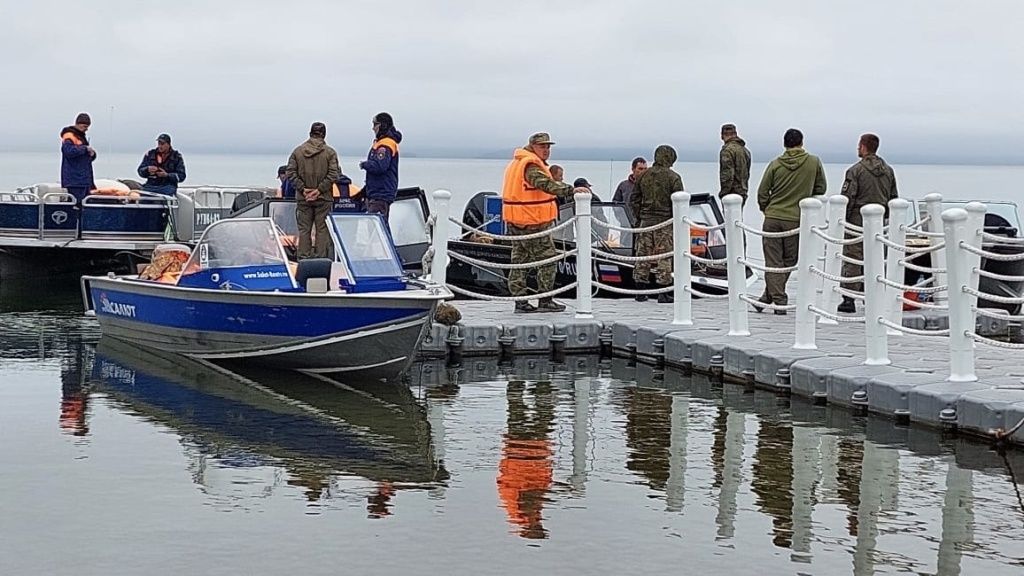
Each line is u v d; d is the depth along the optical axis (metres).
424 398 11.75
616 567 7.10
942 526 7.89
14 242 19.77
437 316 13.96
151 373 12.89
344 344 12.46
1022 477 9.00
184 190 22.67
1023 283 16.30
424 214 17.66
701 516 8.07
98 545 7.41
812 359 11.87
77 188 20.09
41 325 16.17
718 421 10.79
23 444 9.79
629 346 14.02
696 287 16.88
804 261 12.30
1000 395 10.12
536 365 13.61
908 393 10.55
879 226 11.33
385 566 7.08
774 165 15.02
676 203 13.89
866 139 15.15
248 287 13.16
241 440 10.00
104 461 9.31
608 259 15.37
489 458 9.52
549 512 8.13
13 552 7.28
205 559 7.18
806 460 9.48
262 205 16.53
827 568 7.11
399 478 8.92
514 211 14.95
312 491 8.58
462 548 7.39
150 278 14.50
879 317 11.48
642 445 9.94
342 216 13.09
